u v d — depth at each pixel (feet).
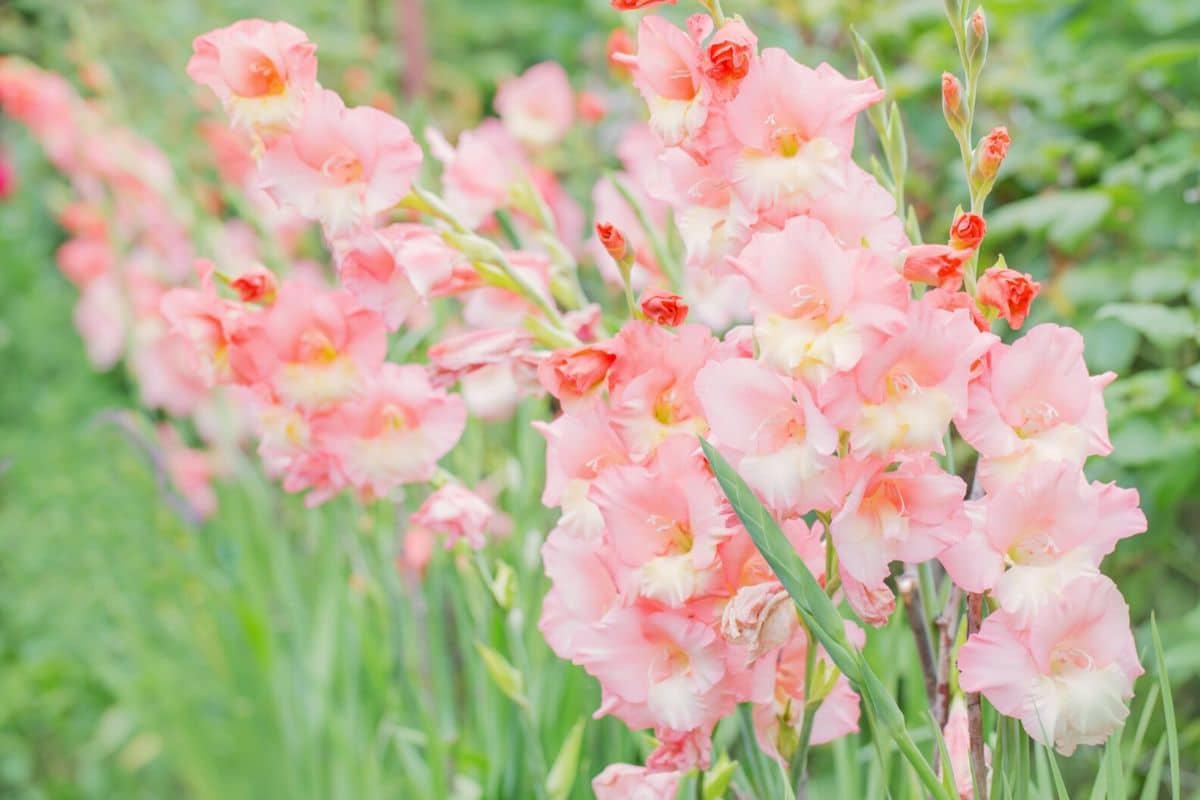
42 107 12.59
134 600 12.19
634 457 5.90
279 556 9.95
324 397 6.43
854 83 5.86
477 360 6.43
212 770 10.90
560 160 12.23
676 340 5.91
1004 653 5.66
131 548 12.23
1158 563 8.58
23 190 17.81
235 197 10.38
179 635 11.73
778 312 5.67
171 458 11.87
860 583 5.71
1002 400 5.71
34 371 15.94
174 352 11.99
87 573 12.73
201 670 11.65
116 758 13.21
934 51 10.19
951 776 5.80
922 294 6.08
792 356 5.60
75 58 13.64
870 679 5.67
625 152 7.55
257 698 9.95
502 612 6.87
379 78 15.46
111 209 12.67
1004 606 5.65
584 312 6.67
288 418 6.56
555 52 18.31
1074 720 5.63
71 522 12.68
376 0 16.90
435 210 6.45
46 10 15.65
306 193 6.27
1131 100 9.43
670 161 6.05
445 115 15.88
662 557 5.85
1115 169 8.40
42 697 12.89
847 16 10.89
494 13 18.62
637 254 7.22
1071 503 5.66
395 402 6.55
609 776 6.13
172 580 11.26
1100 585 5.63
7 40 15.55
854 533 5.67
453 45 17.94
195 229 11.25
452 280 6.46
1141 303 8.01
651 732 6.95
